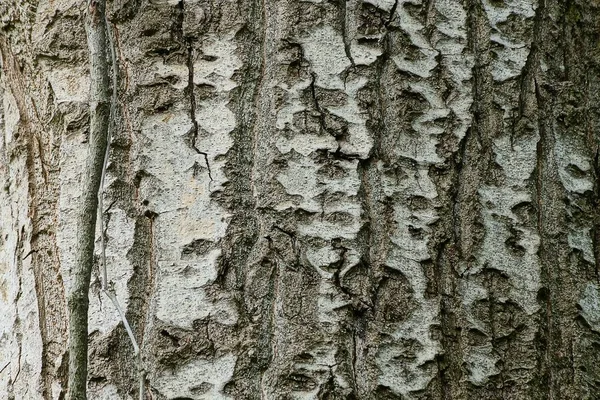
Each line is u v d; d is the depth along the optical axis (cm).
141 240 126
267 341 123
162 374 122
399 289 124
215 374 122
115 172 127
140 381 117
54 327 129
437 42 130
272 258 124
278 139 126
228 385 121
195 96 127
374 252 125
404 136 128
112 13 130
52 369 128
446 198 127
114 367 124
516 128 130
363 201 125
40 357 128
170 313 123
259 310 123
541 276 127
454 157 128
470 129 129
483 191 128
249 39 128
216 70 128
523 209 129
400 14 130
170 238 125
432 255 126
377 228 125
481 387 124
